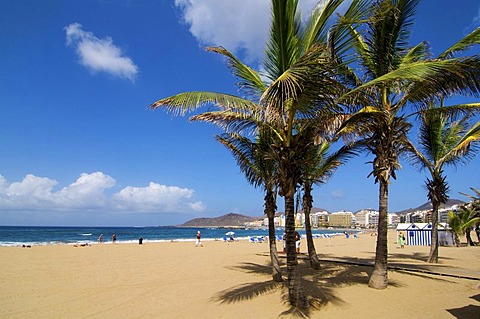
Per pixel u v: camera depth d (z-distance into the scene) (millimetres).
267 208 10961
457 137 15703
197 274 13219
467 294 8852
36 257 19422
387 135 9523
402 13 9297
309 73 6281
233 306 7812
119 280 11922
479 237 31328
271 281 10695
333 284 9930
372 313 7145
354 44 8875
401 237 27484
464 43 8844
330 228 191500
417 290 9227
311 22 7211
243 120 8328
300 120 7840
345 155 13445
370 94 9328
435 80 8203
